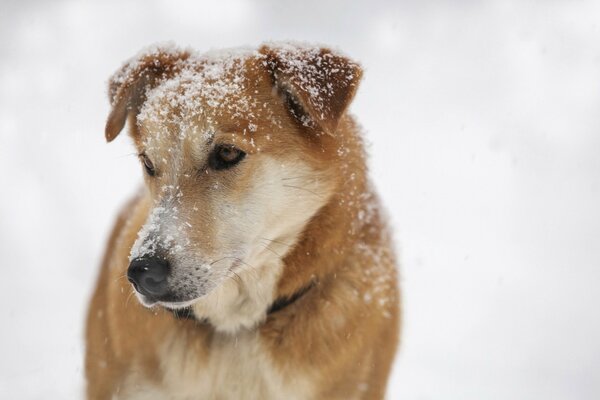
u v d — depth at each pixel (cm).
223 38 2108
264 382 420
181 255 371
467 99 1750
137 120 432
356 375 421
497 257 1020
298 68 404
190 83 404
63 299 867
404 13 2245
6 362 673
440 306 853
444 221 1140
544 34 2050
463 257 1013
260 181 397
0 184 1255
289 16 2255
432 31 2144
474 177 1331
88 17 2202
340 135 424
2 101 1680
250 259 404
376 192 464
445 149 1459
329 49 421
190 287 374
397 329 454
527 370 698
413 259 999
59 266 987
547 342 762
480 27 2136
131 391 428
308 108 390
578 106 1678
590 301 876
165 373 423
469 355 731
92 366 452
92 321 464
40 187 1258
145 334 422
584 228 1141
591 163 1411
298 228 411
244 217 394
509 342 763
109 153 1447
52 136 1504
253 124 395
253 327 422
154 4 2288
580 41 2008
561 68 1883
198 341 424
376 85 1830
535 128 1580
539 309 849
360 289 424
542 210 1201
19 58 1927
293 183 404
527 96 1759
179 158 392
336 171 415
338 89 402
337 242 418
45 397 594
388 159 1393
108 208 1186
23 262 991
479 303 865
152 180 411
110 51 2008
